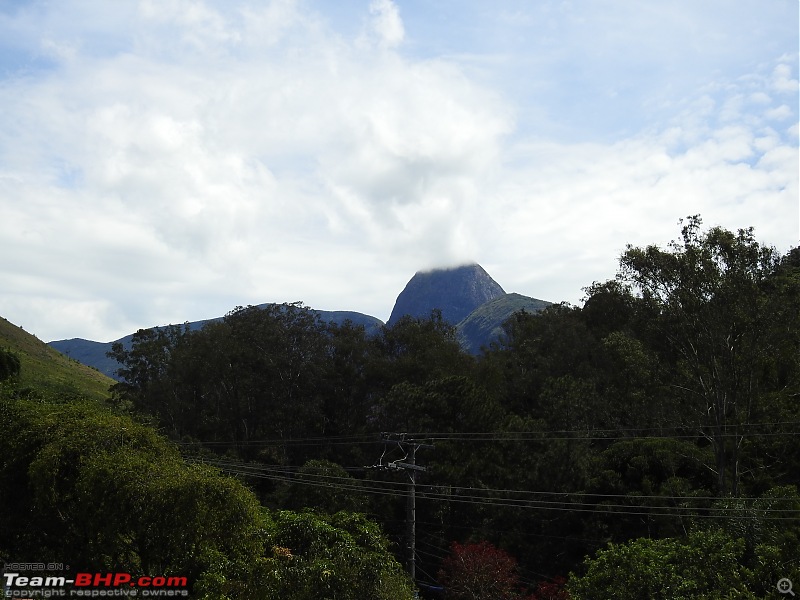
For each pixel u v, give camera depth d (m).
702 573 20.80
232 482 19.89
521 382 57.12
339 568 18.28
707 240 40.06
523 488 36.84
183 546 18.83
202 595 16.77
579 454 36.56
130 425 23.31
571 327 57.53
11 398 27.06
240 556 18.80
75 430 22.39
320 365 57.09
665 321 41.62
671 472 36.34
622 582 21.23
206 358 56.06
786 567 20.69
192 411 57.22
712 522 26.94
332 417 57.78
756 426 36.75
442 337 61.47
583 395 41.09
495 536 36.66
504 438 39.41
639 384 43.28
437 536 40.09
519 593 33.66
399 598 18.98
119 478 19.52
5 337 89.44
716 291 39.19
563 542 35.38
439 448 41.12
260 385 56.19
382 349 62.38
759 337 38.06
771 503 26.02
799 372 38.53
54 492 21.06
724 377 38.91
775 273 41.09
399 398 46.16
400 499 42.09
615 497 35.22
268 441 54.81
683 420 40.72
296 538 20.66
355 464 49.03
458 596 31.23
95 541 20.73
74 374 87.50
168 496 18.92
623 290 48.94
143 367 60.12
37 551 22.23
